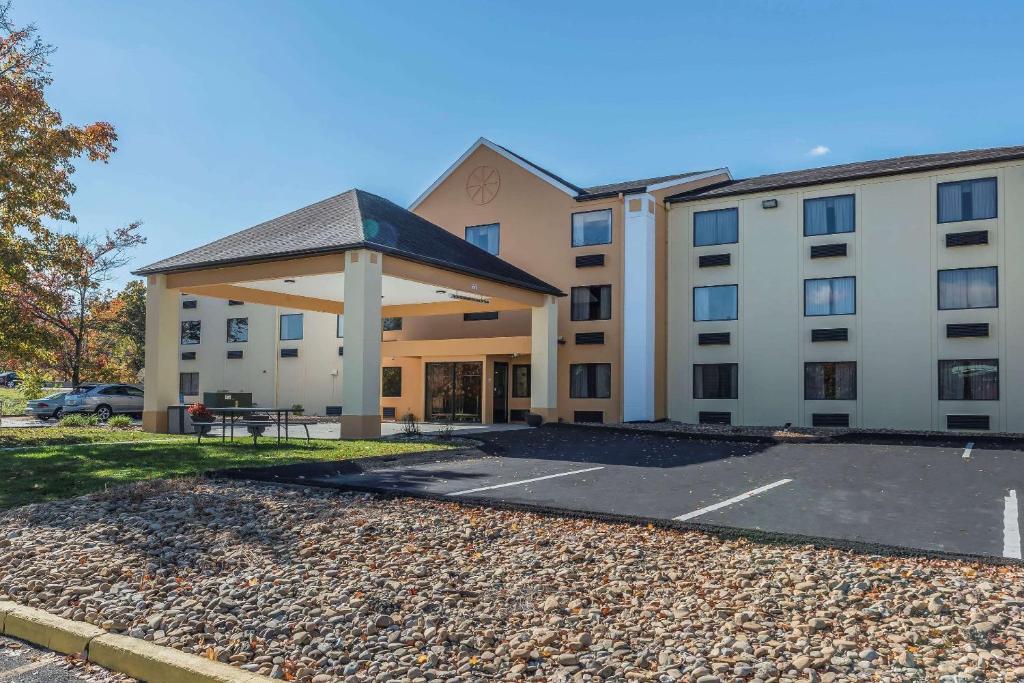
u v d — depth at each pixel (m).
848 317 22.30
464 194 28.06
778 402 23.14
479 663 4.40
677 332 24.95
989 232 20.55
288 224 20.03
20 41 17.81
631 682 4.13
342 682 4.17
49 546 6.77
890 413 21.58
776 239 23.48
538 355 23.09
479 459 13.86
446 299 24.17
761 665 4.23
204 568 6.13
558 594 5.54
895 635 4.70
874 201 22.12
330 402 31.22
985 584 5.63
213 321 34.78
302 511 7.92
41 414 28.12
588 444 16.73
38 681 4.49
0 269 17.52
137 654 4.57
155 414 19.14
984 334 20.41
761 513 8.45
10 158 17.23
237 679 4.20
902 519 8.13
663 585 5.74
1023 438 17.86
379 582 5.71
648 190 24.17
